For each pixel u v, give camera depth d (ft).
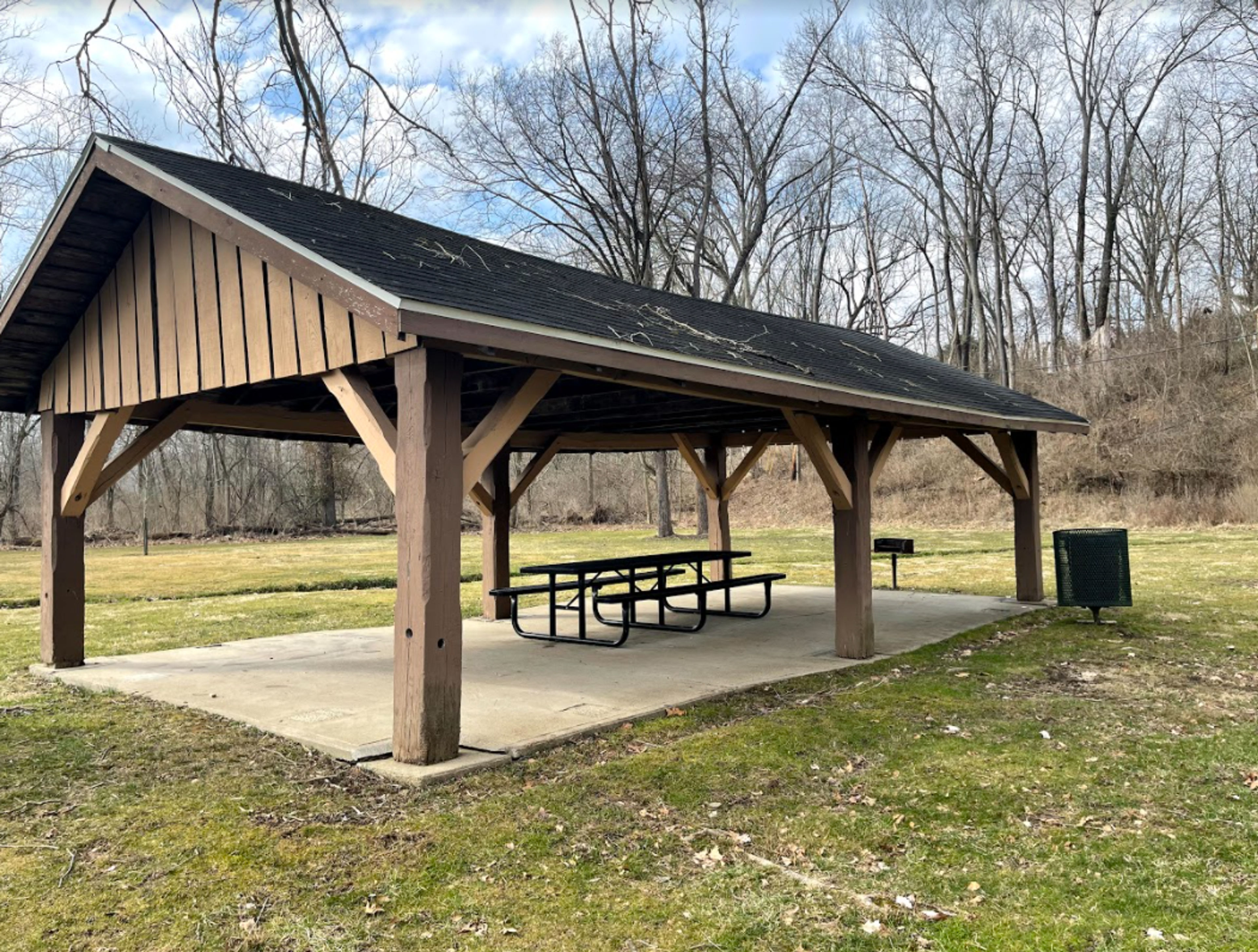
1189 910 8.89
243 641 26.76
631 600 25.16
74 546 22.26
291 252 13.44
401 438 13.30
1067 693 18.54
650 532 88.79
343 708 17.37
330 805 12.09
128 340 19.70
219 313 16.88
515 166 73.46
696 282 76.07
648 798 12.31
